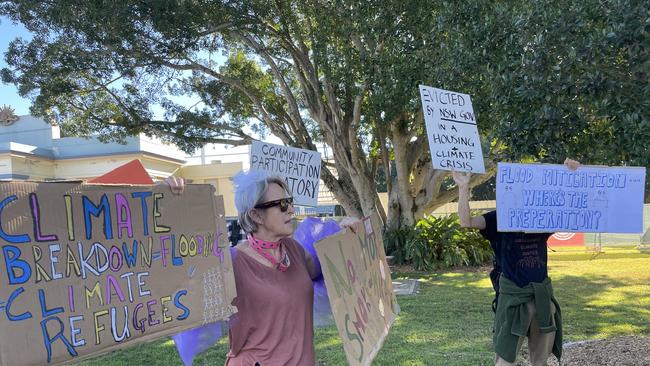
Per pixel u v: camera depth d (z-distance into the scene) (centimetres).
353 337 262
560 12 406
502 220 374
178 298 226
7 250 177
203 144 1705
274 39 1492
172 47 1236
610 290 959
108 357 612
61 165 2756
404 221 1566
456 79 554
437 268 1416
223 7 1247
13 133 2762
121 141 1753
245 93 1652
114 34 1182
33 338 181
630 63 370
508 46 450
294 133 1708
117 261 209
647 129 359
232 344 255
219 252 244
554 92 398
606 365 489
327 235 303
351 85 1159
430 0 928
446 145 399
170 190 229
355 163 1527
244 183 262
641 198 378
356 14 1056
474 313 797
